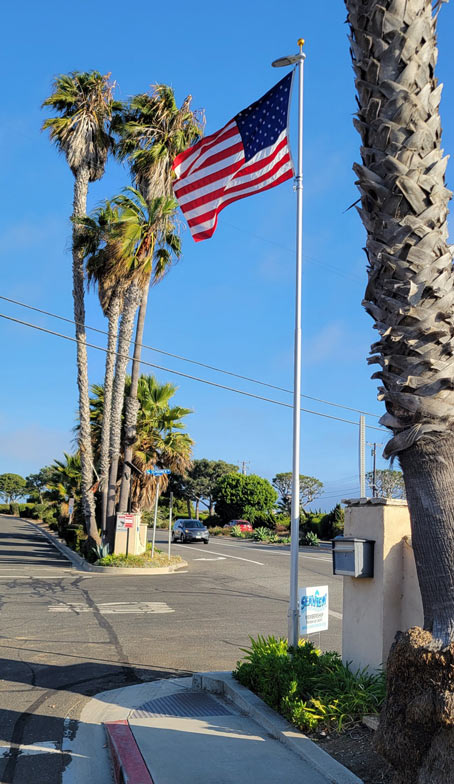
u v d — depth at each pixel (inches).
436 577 143.9
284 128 376.2
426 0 159.6
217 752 218.7
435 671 137.3
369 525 264.1
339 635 467.8
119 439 951.0
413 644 142.6
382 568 255.1
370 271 160.1
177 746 224.7
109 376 986.1
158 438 1063.0
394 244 153.3
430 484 145.9
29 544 1339.8
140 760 210.4
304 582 771.4
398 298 153.0
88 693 302.7
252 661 289.4
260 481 2564.0
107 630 451.8
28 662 358.6
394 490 2074.3
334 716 233.1
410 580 252.7
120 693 301.6
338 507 1819.6
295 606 305.3
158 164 927.7
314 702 239.3
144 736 235.5
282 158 374.9
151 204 899.4
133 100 968.9
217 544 1540.4
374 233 157.6
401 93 154.0
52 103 999.0
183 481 2805.1
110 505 931.3
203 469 2935.5
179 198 413.1
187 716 261.0
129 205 913.5
